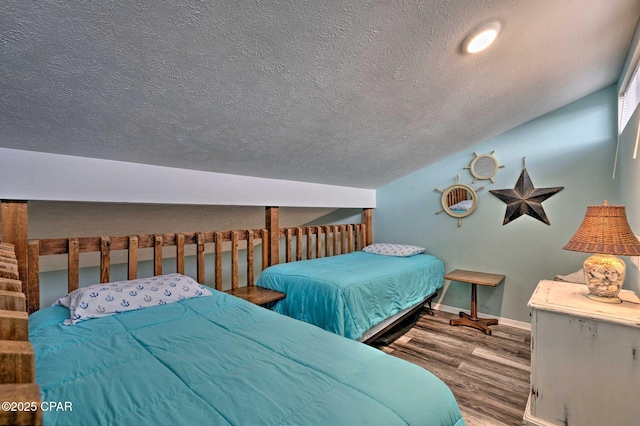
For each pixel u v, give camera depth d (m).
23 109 1.39
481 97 2.34
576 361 1.58
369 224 4.56
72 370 1.05
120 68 1.27
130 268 2.16
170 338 1.33
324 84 1.72
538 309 1.68
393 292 2.75
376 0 1.24
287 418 0.81
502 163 3.38
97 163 2.01
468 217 3.65
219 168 2.57
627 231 1.65
